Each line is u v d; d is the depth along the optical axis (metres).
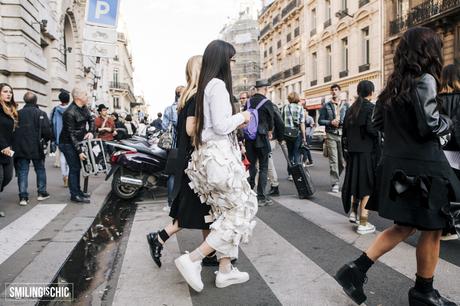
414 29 2.61
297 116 8.73
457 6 17.06
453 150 3.77
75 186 6.56
